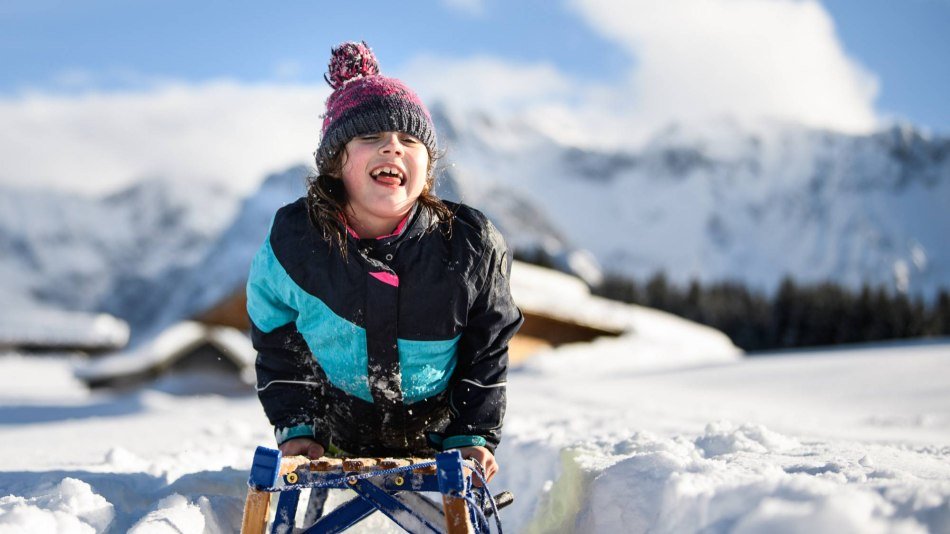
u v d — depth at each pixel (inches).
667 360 880.3
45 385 1566.2
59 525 90.3
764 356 782.5
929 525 69.4
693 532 80.6
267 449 86.1
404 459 92.0
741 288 2861.7
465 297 104.5
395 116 103.6
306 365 107.6
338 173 105.9
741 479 87.7
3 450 173.9
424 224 105.6
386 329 102.7
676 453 116.6
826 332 2381.9
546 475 140.7
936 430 217.0
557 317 872.3
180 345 1026.7
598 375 665.0
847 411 302.0
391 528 115.6
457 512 85.0
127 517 98.2
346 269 102.0
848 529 69.0
